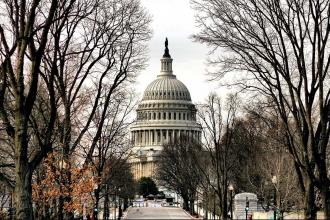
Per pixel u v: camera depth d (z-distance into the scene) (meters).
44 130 38.44
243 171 93.69
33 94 28.42
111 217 122.06
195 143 145.00
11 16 30.09
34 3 28.02
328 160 68.81
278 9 34.38
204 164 111.69
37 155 29.20
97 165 55.00
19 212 27.89
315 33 34.06
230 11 35.06
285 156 75.44
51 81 31.55
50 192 39.53
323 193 33.81
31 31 28.83
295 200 73.38
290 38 34.53
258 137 91.12
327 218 33.38
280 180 72.06
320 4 33.44
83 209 48.69
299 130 35.09
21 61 28.16
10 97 41.53
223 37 35.47
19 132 28.16
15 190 28.28
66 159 40.00
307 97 34.44
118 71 47.62
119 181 104.75
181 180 147.38
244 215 80.94
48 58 40.94
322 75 34.47
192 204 135.38
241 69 37.62
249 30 34.97
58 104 43.47
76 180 40.41
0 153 52.25
